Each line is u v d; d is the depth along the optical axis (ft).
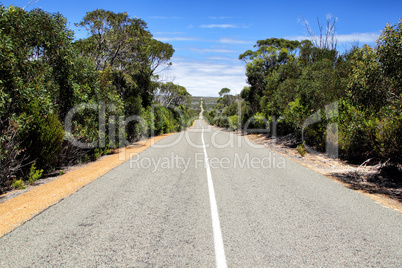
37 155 26.37
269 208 16.21
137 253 10.66
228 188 21.12
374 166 26.81
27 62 26.63
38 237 12.07
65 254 10.52
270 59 106.63
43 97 27.22
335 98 37.24
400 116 22.26
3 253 10.59
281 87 60.85
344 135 33.42
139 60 83.05
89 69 39.55
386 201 17.85
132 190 20.48
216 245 11.35
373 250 10.89
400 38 19.67
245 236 12.24
